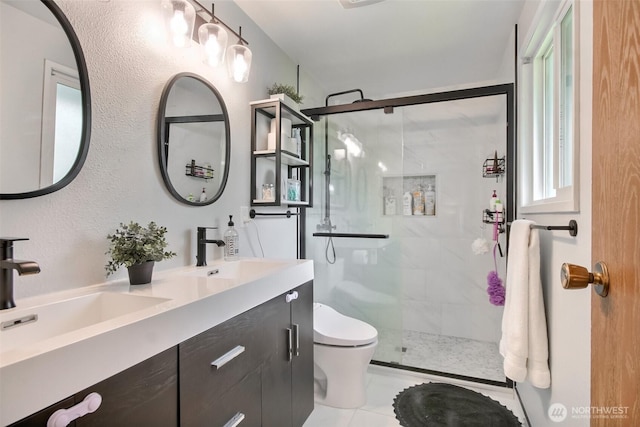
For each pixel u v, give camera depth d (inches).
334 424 69.4
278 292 55.3
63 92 38.9
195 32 61.2
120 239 43.3
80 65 40.5
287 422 58.7
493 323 110.4
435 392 82.0
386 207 102.2
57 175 38.3
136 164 49.1
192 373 36.5
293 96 85.6
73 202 40.5
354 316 104.0
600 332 26.9
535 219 63.7
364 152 103.8
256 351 48.9
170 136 54.8
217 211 66.8
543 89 67.7
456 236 115.0
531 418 64.7
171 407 33.7
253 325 48.1
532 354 53.0
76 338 25.5
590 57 36.7
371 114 102.7
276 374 54.9
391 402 77.7
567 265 28.1
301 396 64.3
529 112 71.8
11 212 34.8
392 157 101.3
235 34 66.9
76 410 24.5
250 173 77.8
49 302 35.5
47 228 37.9
